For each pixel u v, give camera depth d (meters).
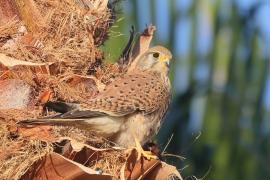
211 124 16.23
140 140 13.99
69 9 14.18
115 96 13.79
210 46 16.36
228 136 16.25
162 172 13.53
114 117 13.62
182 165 16.12
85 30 14.20
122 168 13.12
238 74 16.38
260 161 16.28
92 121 13.45
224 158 16.20
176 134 16.17
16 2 13.91
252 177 16.27
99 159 13.30
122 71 14.73
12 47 13.74
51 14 14.06
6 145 13.04
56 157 12.90
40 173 13.02
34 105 13.55
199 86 16.30
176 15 16.20
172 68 16.22
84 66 13.99
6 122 13.26
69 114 13.23
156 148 14.36
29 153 13.01
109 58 14.82
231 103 16.30
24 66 13.59
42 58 13.72
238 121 16.30
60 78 13.74
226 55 16.38
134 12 15.94
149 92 14.08
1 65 13.55
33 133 13.11
